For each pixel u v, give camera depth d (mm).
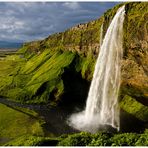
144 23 54344
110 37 64625
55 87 74000
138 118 52406
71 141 23781
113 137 24234
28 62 118750
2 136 46656
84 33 92188
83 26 94000
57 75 79875
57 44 114875
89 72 83312
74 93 73938
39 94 73938
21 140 27250
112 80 63062
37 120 54281
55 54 104750
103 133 25406
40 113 60406
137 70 59344
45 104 69125
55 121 54219
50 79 78875
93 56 85000
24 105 68188
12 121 53938
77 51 95125
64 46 104750
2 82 89938
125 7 59875
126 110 56406
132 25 57750
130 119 52469
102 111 60844
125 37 59656
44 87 75750
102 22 76125
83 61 89750
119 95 60625
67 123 52906
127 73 61656
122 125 50125
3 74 107688
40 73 91438
